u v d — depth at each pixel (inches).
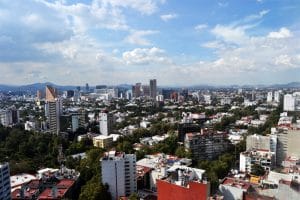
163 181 5807.1
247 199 6250.0
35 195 7450.8
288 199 6038.4
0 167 6702.8
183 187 5472.4
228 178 7839.6
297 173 7140.8
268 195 6304.1
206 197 5251.0
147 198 7490.2
